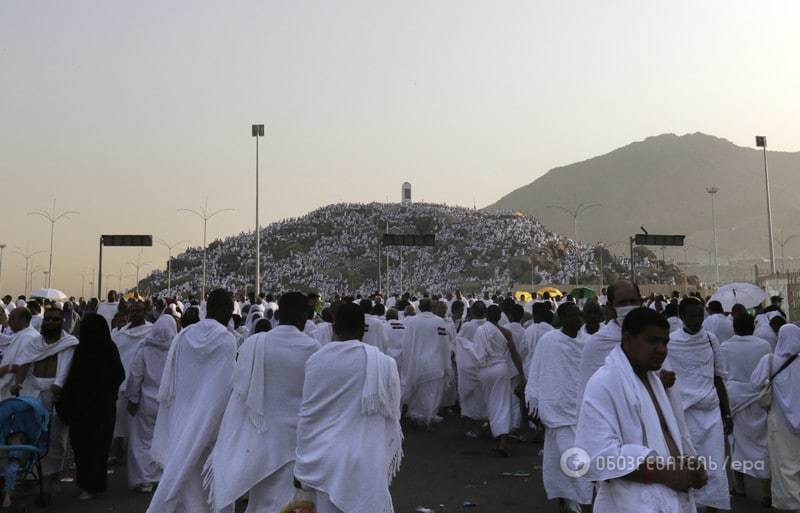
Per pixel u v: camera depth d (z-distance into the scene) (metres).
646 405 3.99
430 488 9.34
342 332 5.60
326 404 5.41
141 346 9.45
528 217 158.88
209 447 6.68
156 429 6.85
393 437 5.58
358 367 5.44
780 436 8.13
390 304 28.11
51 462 8.95
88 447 8.69
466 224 143.12
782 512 8.29
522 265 119.69
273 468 6.04
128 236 52.91
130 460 9.25
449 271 123.56
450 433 13.74
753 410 8.67
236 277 130.75
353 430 5.38
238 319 15.36
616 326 6.95
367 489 5.27
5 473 7.91
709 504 7.25
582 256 126.88
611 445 3.86
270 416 6.11
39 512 8.18
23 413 8.19
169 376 6.80
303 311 6.37
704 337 7.54
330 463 5.29
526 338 12.19
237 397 6.20
